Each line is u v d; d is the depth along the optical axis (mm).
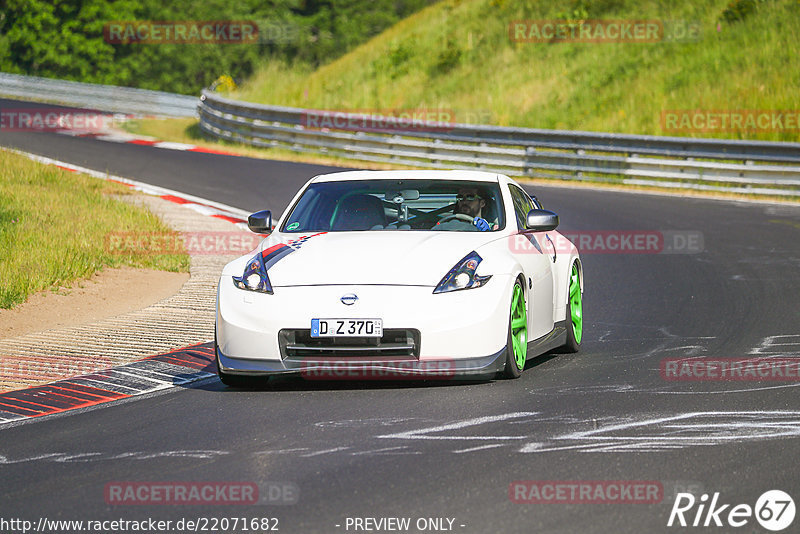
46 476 17812
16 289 37844
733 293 39094
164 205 64375
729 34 105188
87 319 35438
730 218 61750
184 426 21188
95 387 25469
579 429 19828
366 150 95062
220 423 21328
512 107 108312
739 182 75562
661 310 36156
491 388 24000
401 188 28578
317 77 136500
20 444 20266
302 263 24922
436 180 28719
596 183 82188
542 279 27156
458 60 124188
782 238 53688
